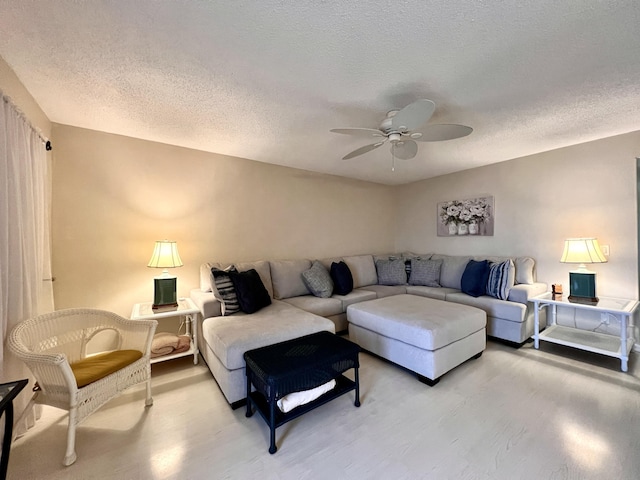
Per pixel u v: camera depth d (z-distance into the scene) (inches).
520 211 138.8
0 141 56.1
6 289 58.2
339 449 59.6
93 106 82.4
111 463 56.0
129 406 75.5
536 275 133.3
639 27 51.4
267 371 62.0
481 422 67.5
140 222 108.9
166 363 102.7
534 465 54.5
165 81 69.6
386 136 85.6
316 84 70.9
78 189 97.3
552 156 127.1
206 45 56.4
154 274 111.5
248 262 129.3
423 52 58.8
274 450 58.7
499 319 117.2
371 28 51.8
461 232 163.3
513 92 75.6
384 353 97.8
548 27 51.6
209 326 89.4
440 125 76.2
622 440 60.7
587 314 118.0
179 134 104.4
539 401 75.7
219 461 56.6
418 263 164.9
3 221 57.4
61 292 94.7
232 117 90.0
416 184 192.1
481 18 49.5
